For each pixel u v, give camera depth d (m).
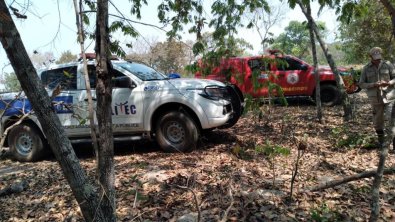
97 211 2.77
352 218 4.12
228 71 7.52
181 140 7.01
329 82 12.41
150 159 6.79
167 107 7.18
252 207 4.48
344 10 4.01
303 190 4.92
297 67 12.56
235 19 6.17
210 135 8.34
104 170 2.97
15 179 6.52
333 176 5.45
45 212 5.00
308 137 7.72
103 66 2.94
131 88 7.14
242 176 5.50
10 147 7.80
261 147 5.52
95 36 3.02
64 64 7.45
